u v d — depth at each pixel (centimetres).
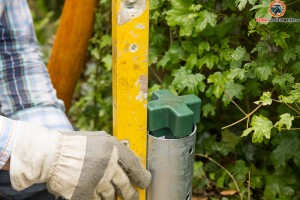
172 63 178
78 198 116
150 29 185
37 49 171
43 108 162
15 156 114
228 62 165
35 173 115
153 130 124
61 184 115
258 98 170
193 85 168
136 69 118
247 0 142
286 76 146
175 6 166
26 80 163
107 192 120
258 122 144
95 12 206
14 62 163
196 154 182
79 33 204
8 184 147
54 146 116
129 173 121
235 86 160
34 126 119
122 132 124
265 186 180
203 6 167
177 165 126
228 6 159
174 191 130
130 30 114
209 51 170
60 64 209
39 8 388
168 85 183
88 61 254
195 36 167
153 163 128
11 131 116
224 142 183
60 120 159
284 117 142
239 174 178
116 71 117
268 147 182
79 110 254
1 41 163
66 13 203
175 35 180
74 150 115
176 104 124
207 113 174
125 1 111
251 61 157
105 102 231
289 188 176
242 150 185
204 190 185
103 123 237
